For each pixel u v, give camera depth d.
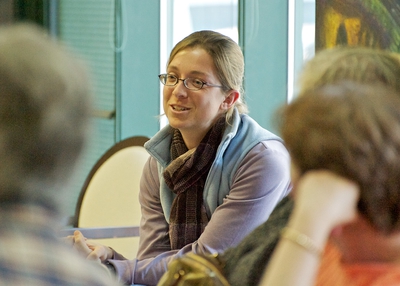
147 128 10.19
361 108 1.81
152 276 4.29
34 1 10.84
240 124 4.64
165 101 4.60
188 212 4.52
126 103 10.37
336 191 1.78
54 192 1.58
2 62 1.51
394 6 5.86
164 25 10.10
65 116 1.54
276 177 4.39
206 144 4.50
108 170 6.01
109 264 4.32
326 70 2.35
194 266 2.37
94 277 1.59
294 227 1.80
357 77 2.28
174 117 4.53
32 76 1.51
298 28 8.03
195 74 4.48
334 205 1.78
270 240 2.53
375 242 2.00
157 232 4.73
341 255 2.06
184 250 4.36
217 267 2.49
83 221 5.98
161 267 4.30
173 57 4.60
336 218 1.79
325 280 2.01
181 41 4.64
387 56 2.39
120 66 10.42
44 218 1.57
